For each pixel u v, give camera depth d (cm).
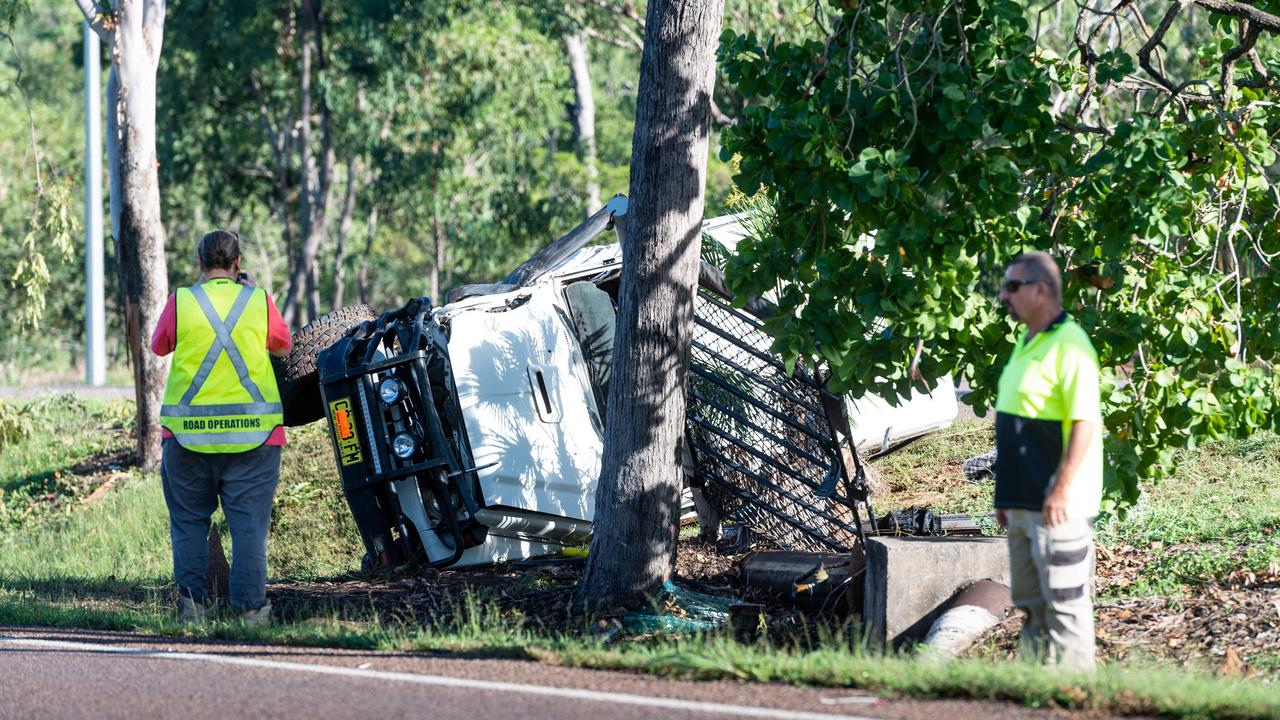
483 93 6075
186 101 6650
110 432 3484
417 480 1808
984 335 1435
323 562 2173
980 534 1786
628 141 8631
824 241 1412
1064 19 3262
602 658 1158
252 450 1514
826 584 1538
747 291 1451
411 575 1808
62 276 7894
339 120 6341
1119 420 1454
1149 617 1345
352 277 8988
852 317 1424
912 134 1330
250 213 8331
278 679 1120
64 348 7906
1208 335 1419
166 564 2245
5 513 2883
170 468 1518
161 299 2995
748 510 1905
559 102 6781
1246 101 1566
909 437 2434
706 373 1880
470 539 1798
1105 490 1457
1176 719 904
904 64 1382
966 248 1395
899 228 1334
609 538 1542
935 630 1264
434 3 5816
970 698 977
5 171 7575
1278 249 1536
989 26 1388
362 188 7706
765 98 1475
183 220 8338
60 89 9812
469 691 1048
